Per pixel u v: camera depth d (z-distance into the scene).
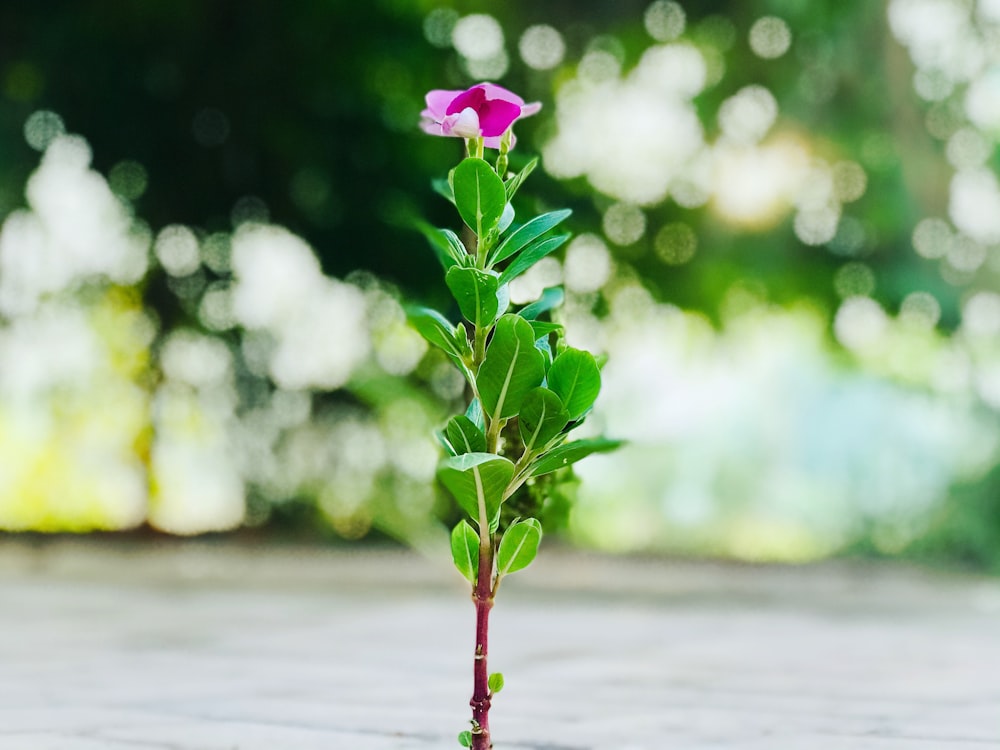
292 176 9.88
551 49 9.91
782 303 10.42
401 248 9.68
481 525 1.44
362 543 10.01
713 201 10.10
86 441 10.32
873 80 9.66
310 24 9.20
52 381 10.20
